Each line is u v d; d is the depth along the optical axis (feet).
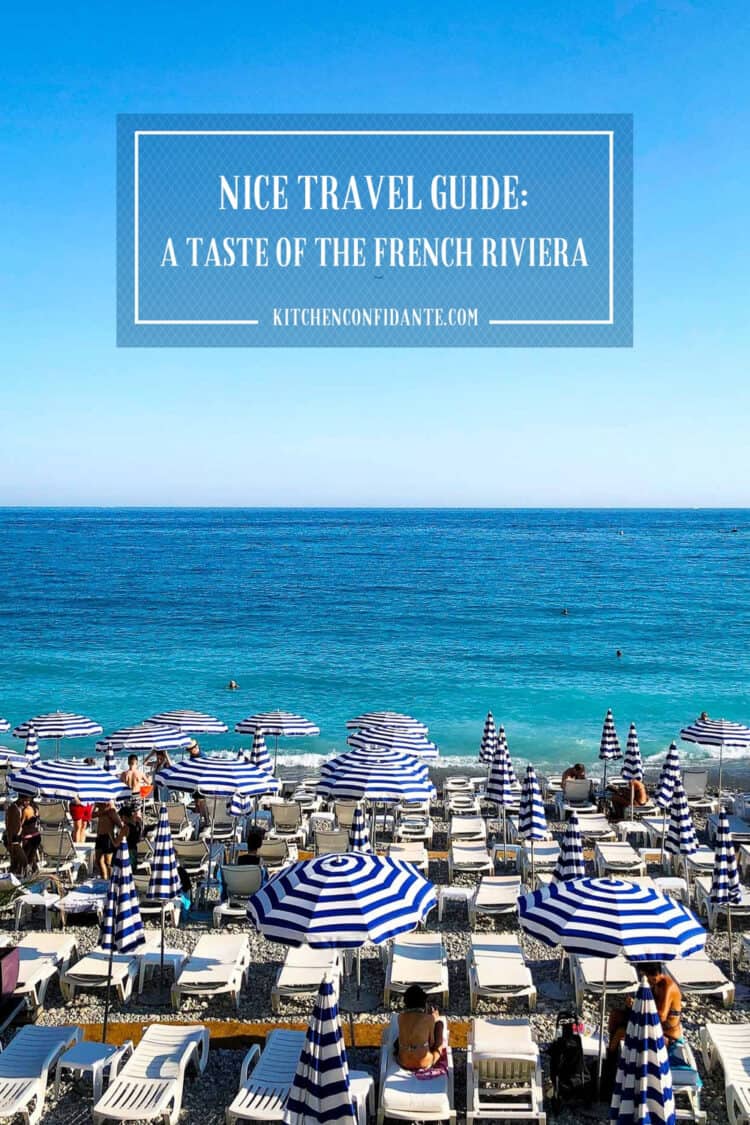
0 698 118.93
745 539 497.46
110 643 165.99
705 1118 26.76
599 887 28.48
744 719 109.70
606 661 149.59
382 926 28.02
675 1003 28.81
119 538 488.44
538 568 325.42
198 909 45.52
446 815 64.90
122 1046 28.78
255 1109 25.68
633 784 63.57
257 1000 35.09
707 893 44.04
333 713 111.55
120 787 48.47
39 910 44.88
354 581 279.28
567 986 36.35
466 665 145.07
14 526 625.00
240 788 48.83
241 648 160.86
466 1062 30.35
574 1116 27.86
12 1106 25.71
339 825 57.16
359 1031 32.53
